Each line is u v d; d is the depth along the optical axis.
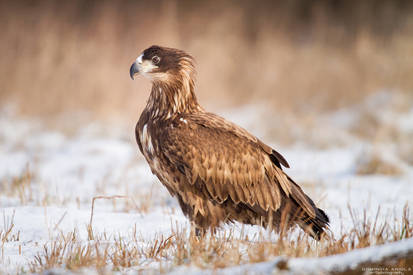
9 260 10.03
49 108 36.19
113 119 33.16
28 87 37.94
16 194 16.56
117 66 37.72
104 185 18.22
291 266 7.86
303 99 36.94
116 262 9.45
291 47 42.41
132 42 38.56
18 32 41.12
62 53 38.97
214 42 38.97
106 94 35.84
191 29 39.69
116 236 11.98
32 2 43.09
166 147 11.66
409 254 8.34
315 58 39.94
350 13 47.81
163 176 12.18
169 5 38.25
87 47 38.78
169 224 13.03
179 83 12.22
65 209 14.14
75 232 12.20
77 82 37.19
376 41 42.16
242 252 10.00
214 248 9.83
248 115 33.94
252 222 12.08
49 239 11.66
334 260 8.12
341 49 42.59
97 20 41.81
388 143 25.44
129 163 22.52
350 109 34.81
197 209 11.72
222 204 11.83
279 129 29.34
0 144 27.67
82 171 21.11
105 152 24.84
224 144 11.59
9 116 35.94
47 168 21.80
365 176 19.75
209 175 11.52
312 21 47.66
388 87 36.62
